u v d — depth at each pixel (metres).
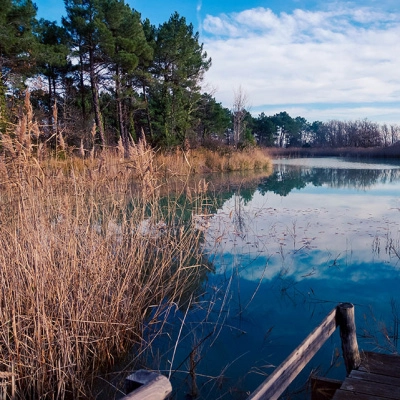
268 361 3.77
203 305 5.04
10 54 17.28
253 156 26.78
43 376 3.14
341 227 9.05
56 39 21.30
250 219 9.99
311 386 3.17
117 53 21.66
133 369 3.63
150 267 5.36
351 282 5.77
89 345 3.72
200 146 26.67
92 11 20.97
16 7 16.83
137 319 4.18
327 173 24.41
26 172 3.71
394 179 20.17
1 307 3.25
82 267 3.94
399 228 8.85
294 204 12.38
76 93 25.73
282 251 7.29
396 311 4.82
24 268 3.43
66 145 4.48
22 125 3.62
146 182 4.76
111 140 23.66
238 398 3.21
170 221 6.08
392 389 2.79
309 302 5.12
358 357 3.30
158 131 28.30
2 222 3.81
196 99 28.81
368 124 75.19
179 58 26.42
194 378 3.38
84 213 4.48
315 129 110.31
